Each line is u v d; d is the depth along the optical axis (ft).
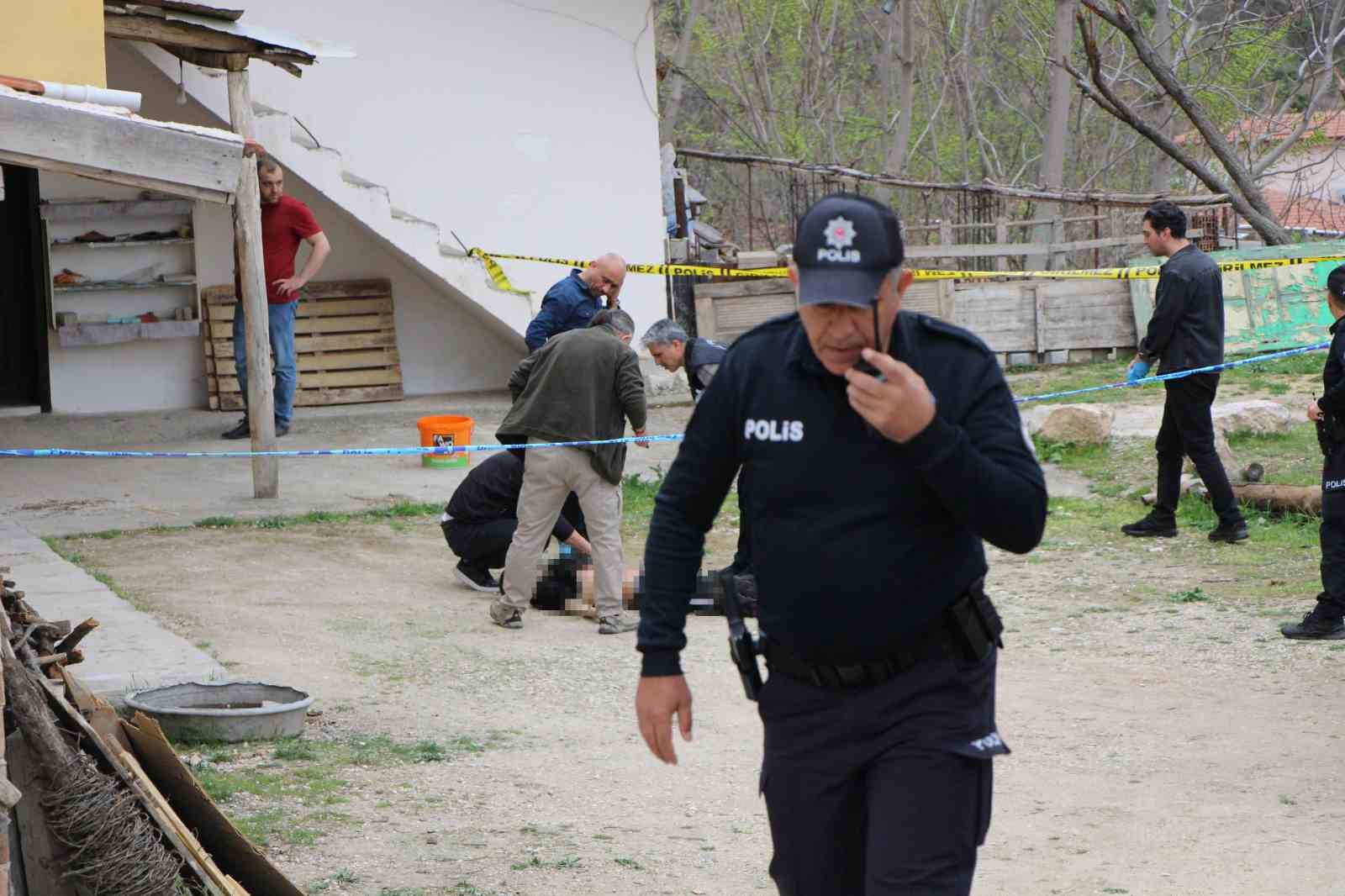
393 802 17.98
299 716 20.40
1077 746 20.49
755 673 10.11
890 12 76.69
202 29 35.78
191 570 30.17
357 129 52.31
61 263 50.42
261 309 36.78
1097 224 67.00
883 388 8.64
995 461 9.13
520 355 56.34
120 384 51.62
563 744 20.58
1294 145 93.40
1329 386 24.58
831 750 9.67
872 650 9.46
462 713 21.97
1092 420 42.47
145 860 13.38
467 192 53.78
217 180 20.75
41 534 33.12
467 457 42.24
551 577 28.76
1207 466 32.81
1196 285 31.91
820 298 8.85
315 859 15.98
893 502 9.29
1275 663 24.25
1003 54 102.12
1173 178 102.73
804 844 9.95
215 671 22.00
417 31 52.49
